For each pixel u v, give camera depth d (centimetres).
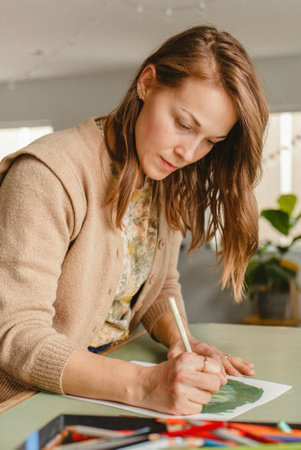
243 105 85
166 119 85
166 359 104
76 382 77
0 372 88
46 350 78
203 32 87
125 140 92
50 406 74
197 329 131
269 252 464
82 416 64
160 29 401
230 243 110
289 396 81
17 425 67
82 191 90
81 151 92
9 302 79
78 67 507
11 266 81
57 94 551
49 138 92
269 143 475
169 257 128
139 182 104
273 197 471
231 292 473
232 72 83
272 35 414
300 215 424
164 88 85
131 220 105
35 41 428
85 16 375
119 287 105
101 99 536
